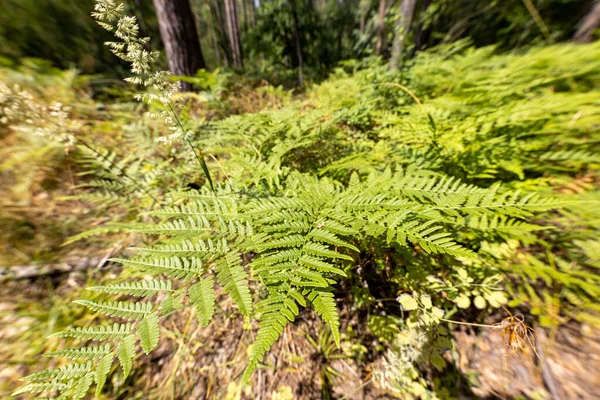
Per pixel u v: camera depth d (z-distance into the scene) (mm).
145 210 727
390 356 453
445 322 514
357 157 630
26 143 893
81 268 648
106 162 705
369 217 393
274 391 476
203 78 1560
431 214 384
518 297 494
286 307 278
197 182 773
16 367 472
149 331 272
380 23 2502
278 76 2744
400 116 869
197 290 304
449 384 459
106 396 463
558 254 512
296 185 509
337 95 1271
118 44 357
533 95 787
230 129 781
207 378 494
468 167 623
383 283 575
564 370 426
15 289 583
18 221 708
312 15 4086
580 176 602
